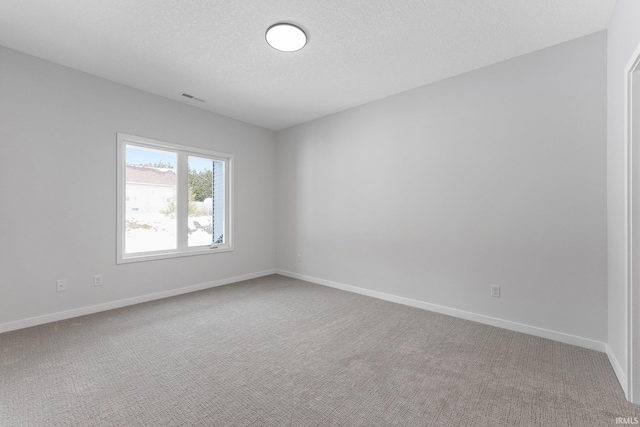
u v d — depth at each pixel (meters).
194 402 1.64
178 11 2.11
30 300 2.68
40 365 2.01
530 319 2.56
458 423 1.47
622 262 1.83
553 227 2.44
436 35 2.36
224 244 4.41
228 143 4.37
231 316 3.00
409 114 3.39
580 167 2.32
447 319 2.93
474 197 2.88
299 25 2.25
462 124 2.97
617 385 1.79
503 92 2.72
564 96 2.40
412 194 3.36
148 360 2.10
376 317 2.99
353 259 3.97
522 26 2.23
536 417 1.52
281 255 5.02
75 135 2.94
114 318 2.91
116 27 2.29
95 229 3.07
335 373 1.94
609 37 2.16
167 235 3.79
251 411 1.57
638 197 1.65
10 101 2.58
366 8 2.06
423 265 3.27
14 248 2.60
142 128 3.43
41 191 2.74
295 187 4.78
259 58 2.74
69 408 1.58
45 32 2.35
